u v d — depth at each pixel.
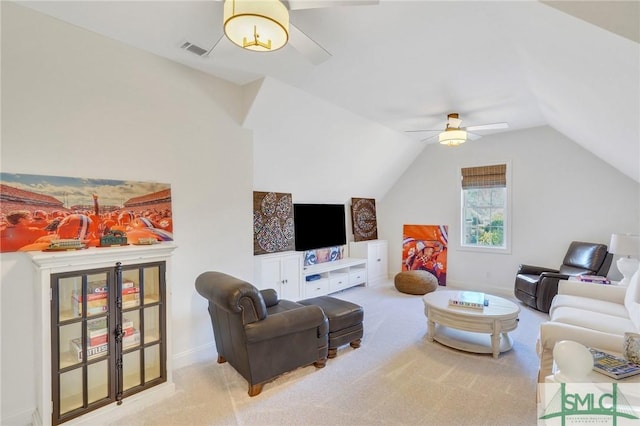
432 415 2.07
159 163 2.62
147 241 2.42
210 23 2.07
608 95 1.90
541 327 2.09
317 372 2.64
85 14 2.00
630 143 2.50
